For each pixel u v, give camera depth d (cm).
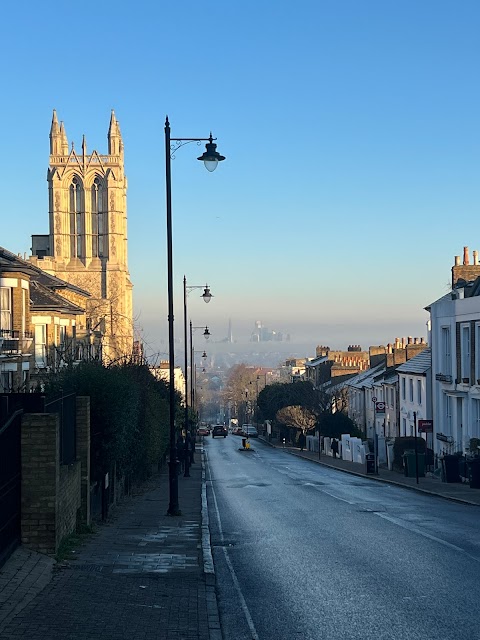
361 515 2191
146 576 1238
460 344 4116
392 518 2108
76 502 1596
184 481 3631
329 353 11331
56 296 4262
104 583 1158
